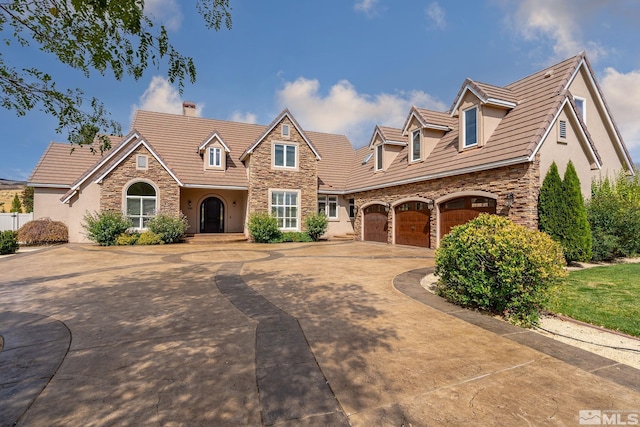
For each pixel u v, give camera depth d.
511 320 5.58
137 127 22.95
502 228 6.39
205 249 16.53
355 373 3.68
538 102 13.06
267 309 6.13
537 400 3.16
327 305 6.43
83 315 5.77
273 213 21.77
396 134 21.41
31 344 4.48
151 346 4.42
